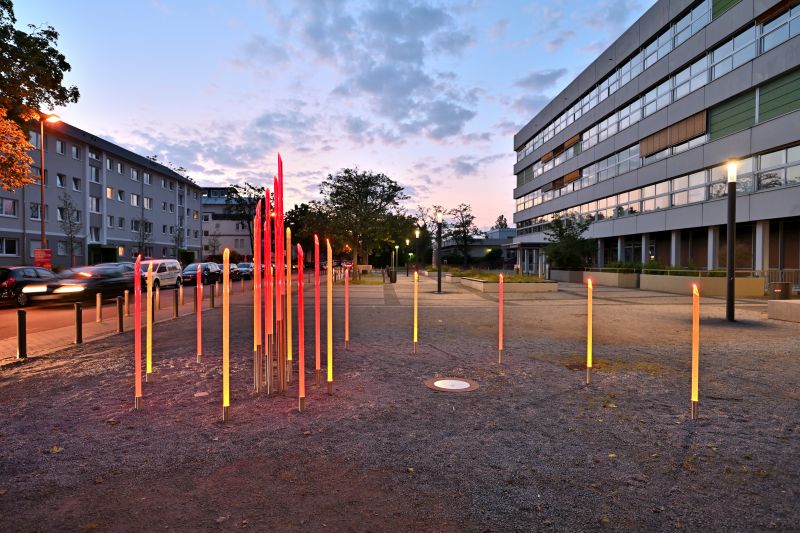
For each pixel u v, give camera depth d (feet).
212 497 10.14
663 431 13.97
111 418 15.21
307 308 50.80
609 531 8.84
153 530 8.88
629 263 94.22
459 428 14.21
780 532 8.80
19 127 54.75
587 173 133.49
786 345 27.86
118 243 156.87
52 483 10.78
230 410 15.98
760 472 11.28
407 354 25.53
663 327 35.68
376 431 13.97
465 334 32.50
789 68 66.44
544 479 10.94
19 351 24.75
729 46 78.59
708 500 9.98
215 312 48.49
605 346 27.84
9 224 116.26
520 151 193.77
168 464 11.76
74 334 33.60
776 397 17.38
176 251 195.42
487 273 96.84
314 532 8.80
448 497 10.12
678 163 92.02
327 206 157.07
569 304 54.75
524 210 190.70
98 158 147.13
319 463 11.80
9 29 51.49
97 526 9.02
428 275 144.66
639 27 103.04
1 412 15.87
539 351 26.30
